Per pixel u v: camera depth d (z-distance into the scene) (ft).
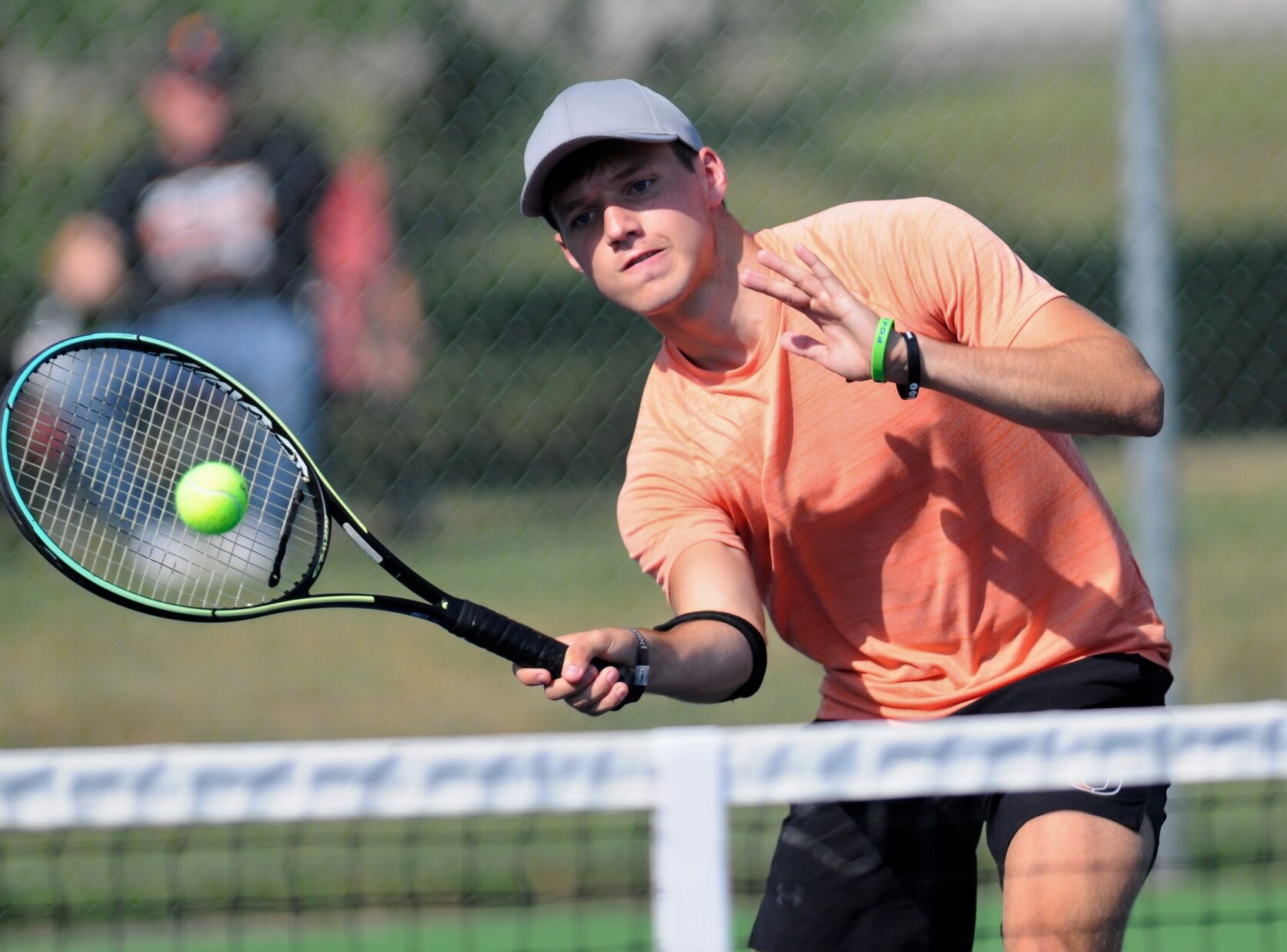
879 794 23.97
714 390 32.22
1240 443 88.74
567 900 55.11
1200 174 92.07
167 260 77.71
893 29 91.04
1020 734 24.31
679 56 95.55
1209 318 86.94
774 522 32.48
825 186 89.20
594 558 80.79
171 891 55.01
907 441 31.07
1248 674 69.31
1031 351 27.63
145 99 86.43
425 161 91.86
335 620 75.46
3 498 30.53
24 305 82.07
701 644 29.84
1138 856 29.78
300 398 78.64
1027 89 87.35
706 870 23.31
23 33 85.30
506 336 86.43
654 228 30.30
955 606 32.01
